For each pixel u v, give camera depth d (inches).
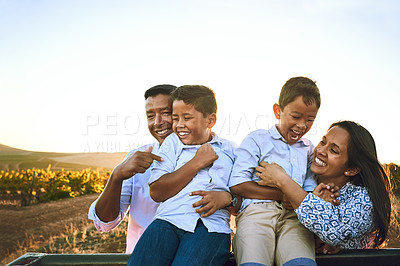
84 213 502.6
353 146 87.2
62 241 354.9
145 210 102.0
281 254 85.1
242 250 85.5
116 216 94.1
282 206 90.5
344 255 81.8
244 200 93.5
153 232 81.4
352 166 88.4
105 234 375.6
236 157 97.3
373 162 87.4
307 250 83.2
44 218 460.4
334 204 82.0
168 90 102.9
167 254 79.7
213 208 84.3
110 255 79.8
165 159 92.1
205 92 95.0
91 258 78.9
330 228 79.3
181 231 83.7
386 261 81.4
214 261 78.5
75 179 706.8
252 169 94.4
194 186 88.4
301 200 82.0
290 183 84.0
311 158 99.0
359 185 88.8
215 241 80.8
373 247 91.5
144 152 88.9
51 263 78.3
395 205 98.1
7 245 338.6
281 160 95.4
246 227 88.4
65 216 478.6
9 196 624.1
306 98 94.5
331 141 88.4
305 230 87.9
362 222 82.0
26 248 331.0
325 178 91.7
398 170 349.4
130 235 104.3
